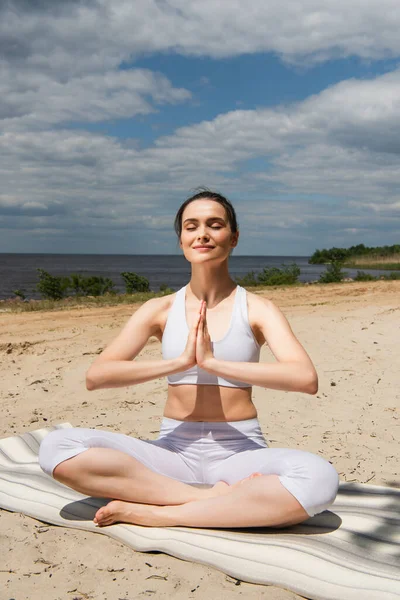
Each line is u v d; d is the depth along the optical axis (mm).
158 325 3342
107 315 13273
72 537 2984
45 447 3070
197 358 2988
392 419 5125
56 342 9016
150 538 2910
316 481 2826
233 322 3148
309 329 9070
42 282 21406
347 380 6410
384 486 3604
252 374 2957
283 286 22359
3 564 2705
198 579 2578
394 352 7457
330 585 2480
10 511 3305
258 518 2889
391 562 2656
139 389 6289
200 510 2969
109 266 118688
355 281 26516
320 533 2936
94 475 3027
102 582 2553
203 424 3164
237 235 3328
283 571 2588
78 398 5977
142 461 3098
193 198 3285
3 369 7320
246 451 3078
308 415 5320
